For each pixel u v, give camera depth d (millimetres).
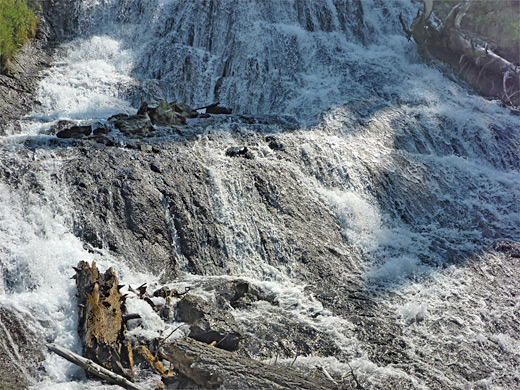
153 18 15156
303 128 12383
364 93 14305
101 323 6543
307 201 10508
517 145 13906
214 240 9234
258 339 7504
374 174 11500
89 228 8562
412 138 12953
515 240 11211
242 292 8352
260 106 14031
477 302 9250
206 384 6074
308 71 15070
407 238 10586
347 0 17359
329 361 7387
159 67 14266
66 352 5918
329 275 9336
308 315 8219
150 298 7555
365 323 8266
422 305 8836
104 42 14477
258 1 16281
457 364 7809
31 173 9078
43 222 8383
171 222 9172
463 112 14211
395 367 7500
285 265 9367
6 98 11906
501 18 17859
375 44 16922
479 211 11789
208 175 10109
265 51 15094
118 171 9570
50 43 14133
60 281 7520
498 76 16062
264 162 10891
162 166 10000
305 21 16500
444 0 18812
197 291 8016
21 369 6367
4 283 7492
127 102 12992
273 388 5770
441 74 16094
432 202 11594
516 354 8258
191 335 7090
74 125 11117
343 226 10398
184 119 11883
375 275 9555
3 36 12562
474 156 13336
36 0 14664
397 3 18000
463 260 10266
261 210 9992
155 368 6477
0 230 8023
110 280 7059
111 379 6031
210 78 14336
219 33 15422
